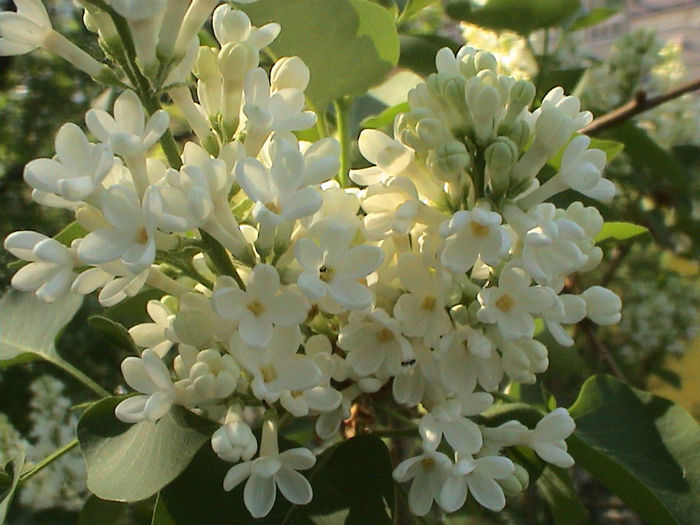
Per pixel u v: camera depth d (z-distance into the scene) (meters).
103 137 0.24
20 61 0.79
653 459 0.30
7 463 0.29
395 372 0.26
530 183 0.26
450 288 0.26
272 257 0.25
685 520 0.29
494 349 0.26
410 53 0.39
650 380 0.77
